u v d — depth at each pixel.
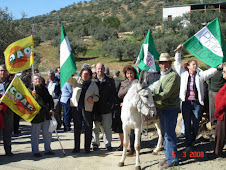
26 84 9.45
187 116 7.07
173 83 5.86
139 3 119.88
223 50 7.05
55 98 11.29
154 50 8.21
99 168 6.27
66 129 11.11
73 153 7.46
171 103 6.05
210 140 7.75
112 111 7.84
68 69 6.92
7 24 19.91
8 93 6.54
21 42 6.94
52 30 64.88
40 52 47.03
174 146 6.09
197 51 7.17
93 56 46.88
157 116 6.58
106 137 7.91
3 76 6.96
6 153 7.07
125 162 6.72
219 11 55.00
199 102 7.05
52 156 7.13
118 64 39.75
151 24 65.38
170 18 55.44
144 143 8.52
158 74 8.01
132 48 41.69
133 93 6.04
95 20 77.44
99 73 7.62
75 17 110.88
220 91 6.18
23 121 14.13
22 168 6.14
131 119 6.09
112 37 55.81
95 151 7.79
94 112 7.68
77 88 7.34
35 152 6.99
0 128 6.61
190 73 7.16
